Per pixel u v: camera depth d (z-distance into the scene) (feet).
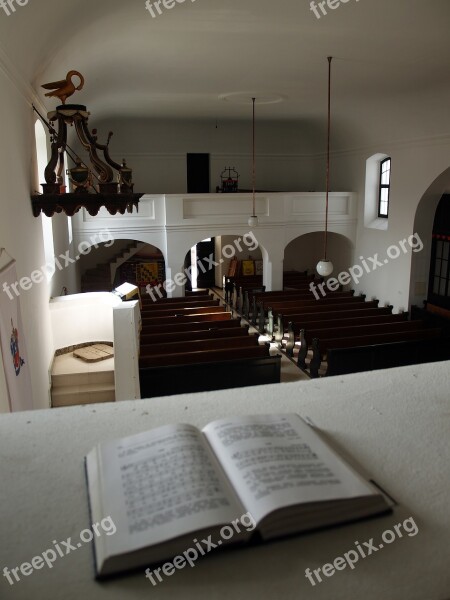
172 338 33.96
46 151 28.84
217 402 6.72
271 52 27.25
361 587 3.94
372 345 32.12
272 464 4.83
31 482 5.11
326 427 6.11
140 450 5.09
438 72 31.17
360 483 4.72
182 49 26.58
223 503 4.32
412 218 43.86
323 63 29.48
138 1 19.65
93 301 32.91
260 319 45.42
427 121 39.58
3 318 15.61
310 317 40.70
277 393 7.02
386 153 46.65
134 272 62.69
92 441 5.80
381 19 21.99
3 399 15.23
